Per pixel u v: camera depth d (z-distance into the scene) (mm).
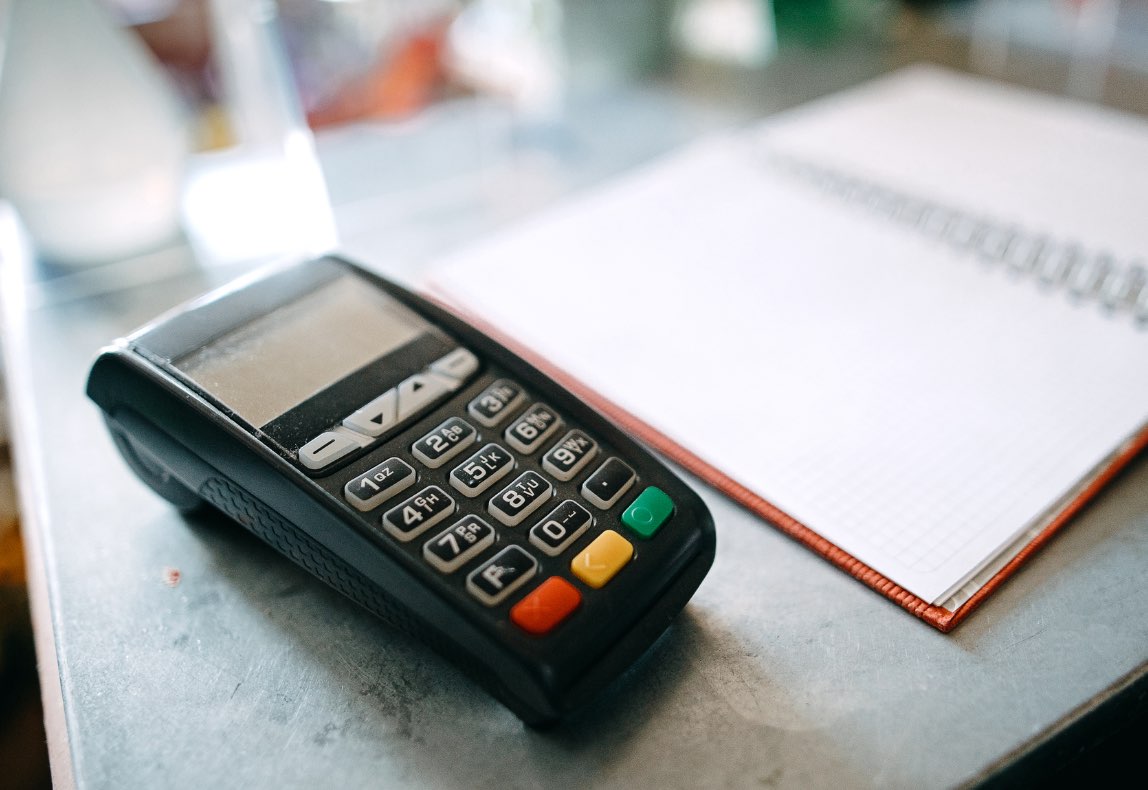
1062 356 445
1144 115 694
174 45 694
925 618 330
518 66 708
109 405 348
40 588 378
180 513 396
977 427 405
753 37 834
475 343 377
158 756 301
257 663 331
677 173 630
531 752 298
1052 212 557
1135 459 393
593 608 299
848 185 597
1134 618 328
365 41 598
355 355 364
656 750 296
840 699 308
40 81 503
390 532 308
